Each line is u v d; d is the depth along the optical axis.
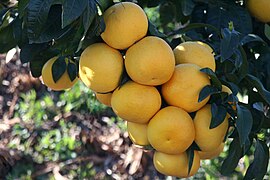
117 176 4.67
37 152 4.82
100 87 1.65
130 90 1.64
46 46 1.83
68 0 1.54
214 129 1.68
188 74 1.65
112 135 4.67
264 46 1.99
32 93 4.80
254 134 1.85
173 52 1.73
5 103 5.05
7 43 1.88
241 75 1.81
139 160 4.55
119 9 1.63
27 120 4.82
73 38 1.68
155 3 2.09
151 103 1.64
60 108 4.73
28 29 1.57
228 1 2.03
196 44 1.73
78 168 4.79
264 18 2.01
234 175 3.46
